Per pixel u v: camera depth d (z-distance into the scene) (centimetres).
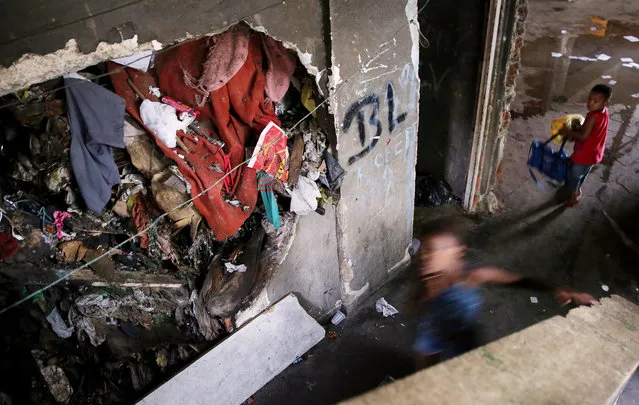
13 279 284
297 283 383
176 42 235
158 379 362
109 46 215
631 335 191
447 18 441
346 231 381
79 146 252
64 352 331
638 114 655
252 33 286
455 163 518
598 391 158
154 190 282
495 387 159
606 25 916
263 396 371
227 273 347
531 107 695
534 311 416
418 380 162
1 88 197
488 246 483
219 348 360
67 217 283
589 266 452
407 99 364
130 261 312
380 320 424
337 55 291
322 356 397
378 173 378
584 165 473
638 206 507
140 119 271
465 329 407
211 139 295
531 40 892
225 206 301
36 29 194
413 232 508
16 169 260
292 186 324
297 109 343
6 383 313
